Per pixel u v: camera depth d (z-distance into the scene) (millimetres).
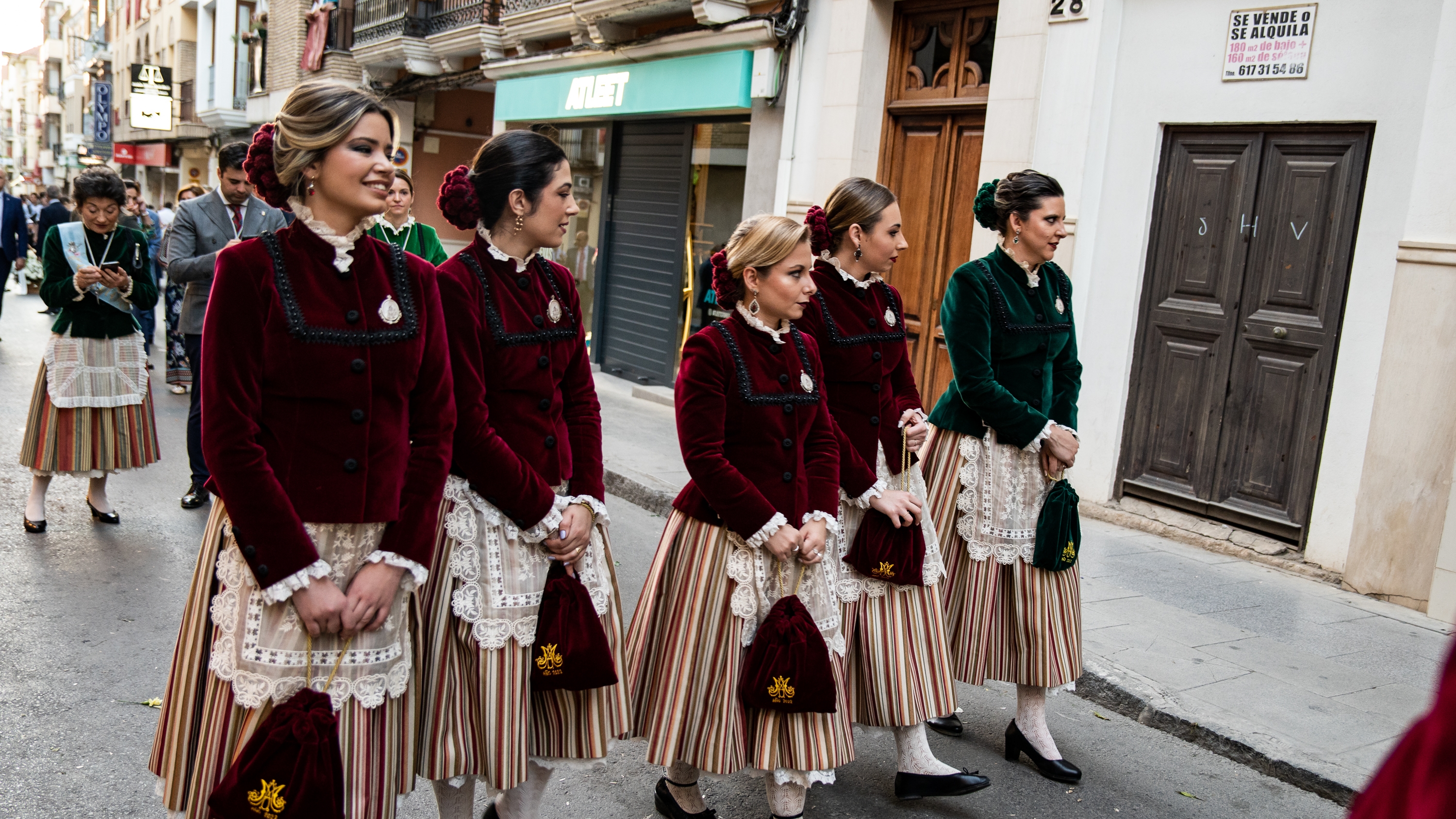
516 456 2486
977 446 3568
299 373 2076
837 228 3297
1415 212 5355
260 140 2127
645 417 10008
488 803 3295
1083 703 4312
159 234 13609
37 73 79438
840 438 3129
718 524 2906
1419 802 895
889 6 8727
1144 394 6820
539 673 2508
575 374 2752
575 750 2633
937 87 8469
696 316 11172
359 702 2150
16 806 2984
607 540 2785
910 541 3125
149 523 5883
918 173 8664
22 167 81625
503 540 2500
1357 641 4891
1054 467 3506
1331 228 5863
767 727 2824
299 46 20891
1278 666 4543
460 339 2453
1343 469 5742
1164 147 6676
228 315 2031
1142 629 4895
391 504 2174
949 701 3268
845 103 8875
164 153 36562
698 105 10477
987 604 3553
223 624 2127
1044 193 3494
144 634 4332
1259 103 6137
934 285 8469
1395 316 5426
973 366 3461
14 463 7016
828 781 2859
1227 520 6391
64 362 5477
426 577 2230
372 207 2141
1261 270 6191
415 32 16094
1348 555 5680
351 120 2070
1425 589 5367
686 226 11344
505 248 2604
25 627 4297
